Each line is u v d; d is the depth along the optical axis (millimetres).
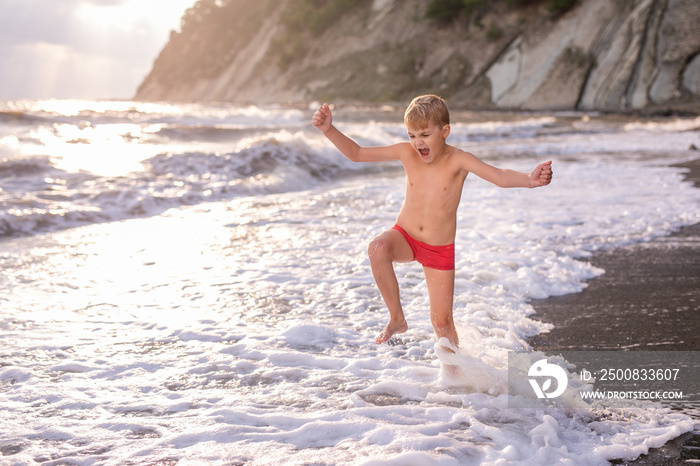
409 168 3049
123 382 3043
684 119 33469
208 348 3520
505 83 62562
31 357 3338
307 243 6199
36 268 5141
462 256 5508
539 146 16938
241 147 11859
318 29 103000
